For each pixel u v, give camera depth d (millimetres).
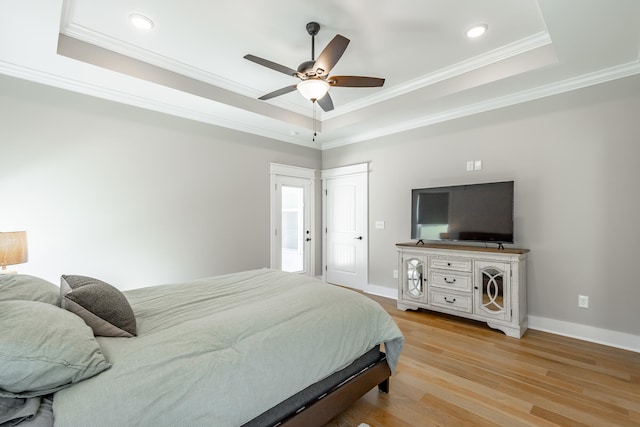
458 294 3297
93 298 1401
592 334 2809
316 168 5301
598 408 1851
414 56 2859
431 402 1930
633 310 2633
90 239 3006
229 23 2363
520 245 3215
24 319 1024
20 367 893
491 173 3412
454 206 3529
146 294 2055
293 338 1484
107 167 3109
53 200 2807
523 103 3184
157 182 3451
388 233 4406
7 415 868
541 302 3094
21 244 2287
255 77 3299
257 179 4426
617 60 2521
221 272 4000
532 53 2662
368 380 1858
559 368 2326
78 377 1000
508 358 2492
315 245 5270
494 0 2098
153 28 2422
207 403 1109
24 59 2486
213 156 3936
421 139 4016
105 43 2590
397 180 4285
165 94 3178
